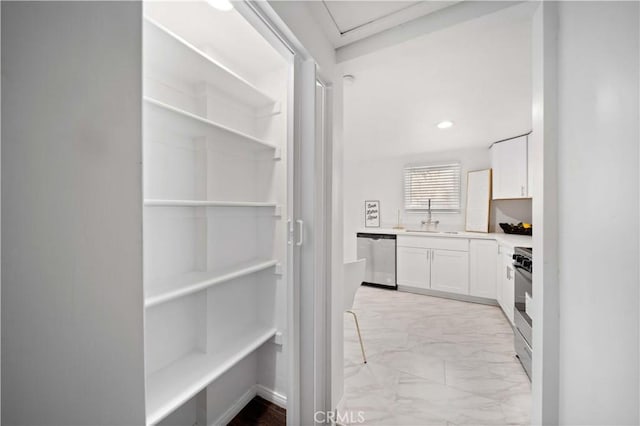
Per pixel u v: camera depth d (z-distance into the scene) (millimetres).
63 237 417
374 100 2477
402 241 4395
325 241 1541
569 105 1003
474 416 1619
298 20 1173
